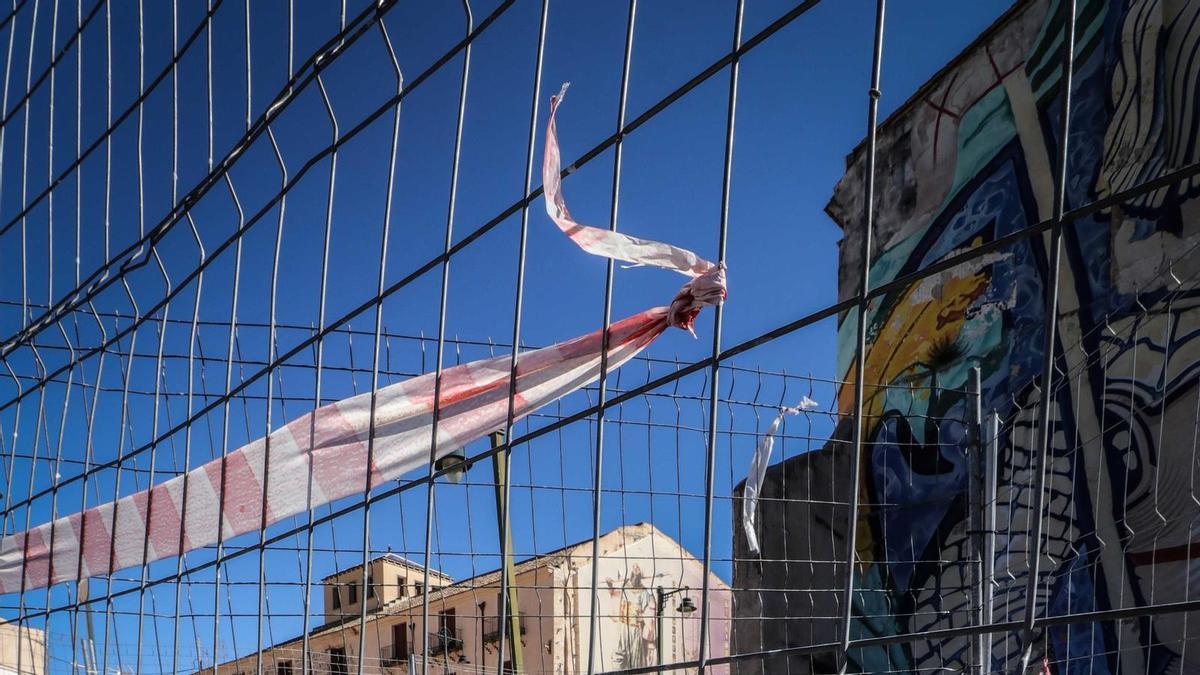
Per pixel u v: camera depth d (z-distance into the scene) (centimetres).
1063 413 975
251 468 473
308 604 371
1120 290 960
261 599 389
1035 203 1109
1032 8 1174
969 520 752
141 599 440
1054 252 200
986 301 1137
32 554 519
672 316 407
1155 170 956
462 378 480
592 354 467
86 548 510
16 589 519
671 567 1878
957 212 1225
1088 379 959
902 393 1213
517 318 318
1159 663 815
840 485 1238
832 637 1155
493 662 1680
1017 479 980
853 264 1397
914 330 1233
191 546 474
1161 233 931
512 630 666
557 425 303
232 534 469
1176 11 970
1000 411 1056
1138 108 996
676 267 286
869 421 1244
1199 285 875
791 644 1194
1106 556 877
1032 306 1072
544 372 473
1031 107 1147
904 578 1117
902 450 1177
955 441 1107
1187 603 181
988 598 691
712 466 263
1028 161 1134
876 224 1368
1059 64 1115
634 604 1817
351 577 1633
